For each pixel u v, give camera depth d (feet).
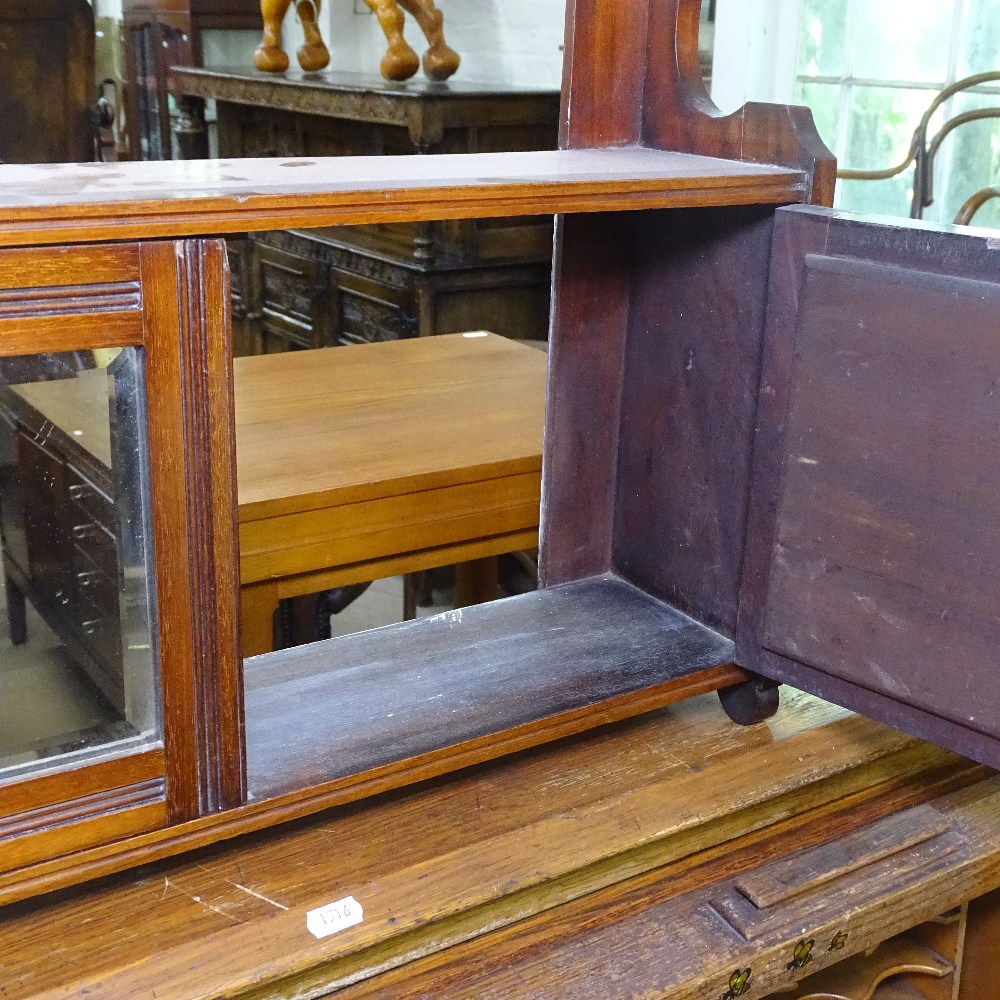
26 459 2.64
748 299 3.83
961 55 8.09
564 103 4.07
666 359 4.23
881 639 3.54
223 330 2.78
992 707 3.32
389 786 3.36
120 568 2.84
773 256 3.60
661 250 4.15
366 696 3.72
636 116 4.11
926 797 4.20
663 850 3.61
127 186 2.74
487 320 9.61
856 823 4.01
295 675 3.85
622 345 4.41
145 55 11.85
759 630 3.89
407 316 9.43
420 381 6.74
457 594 7.46
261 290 11.73
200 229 2.66
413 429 5.88
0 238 2.45
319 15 12.09
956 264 3.17
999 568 3.22
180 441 2.80
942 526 3.32
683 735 4.11
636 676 3.89
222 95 10.78
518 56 10.18
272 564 4.96
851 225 3.38
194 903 3.20
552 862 3.40
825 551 3.62
